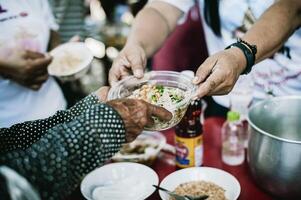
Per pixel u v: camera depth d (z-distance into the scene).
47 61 2.12
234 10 1.79
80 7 3.78
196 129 1.48
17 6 2.14
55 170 0.88
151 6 1.94
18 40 2.14
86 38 3.93
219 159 1.60
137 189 1.36
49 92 2.29
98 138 0.93
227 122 1.59
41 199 0.87
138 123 1.01
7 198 0.79
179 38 2.57
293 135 1.50
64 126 0.94
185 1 1.92
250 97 1.73
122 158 1.56
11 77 2.07
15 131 1.19
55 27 2.53
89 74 3.58
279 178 1.26
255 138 1.31
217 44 1.97
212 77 1.28
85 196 1.33
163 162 1.61
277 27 1.49
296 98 1.45
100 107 0.98
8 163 0.86
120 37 3.91
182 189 1.38
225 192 1.36
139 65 1.47
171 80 1.39
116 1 4.02
